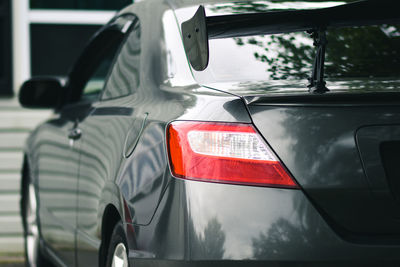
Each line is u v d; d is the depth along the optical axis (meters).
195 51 2.87
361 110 2.74
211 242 2.71
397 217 2.72
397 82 3.01
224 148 2.77
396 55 3.45
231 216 2.71
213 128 2.80
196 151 2.81
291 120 2.74
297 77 3.19
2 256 7.40
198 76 3.23
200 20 2.80
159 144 3.02
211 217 2.73
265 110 2.76
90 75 4.76
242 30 3.00
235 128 2.77
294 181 2.70
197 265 2.73
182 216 2.79
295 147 2.72
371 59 3.43
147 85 3.51
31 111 7.71
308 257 2.66
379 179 2.71
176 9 3.75
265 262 2.67
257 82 3.08
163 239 2.88
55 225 4.88
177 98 3.12
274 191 2.70
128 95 3.73
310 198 2.70
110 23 4.56
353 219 2.71
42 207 5.25
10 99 7.75
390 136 2.73
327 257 2.66
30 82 5.20
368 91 2.76
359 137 2.72
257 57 3.31
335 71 3.34
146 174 3.08
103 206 3.63
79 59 5.04
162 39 3.61
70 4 7.89
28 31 7.86
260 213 2.70
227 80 3.17
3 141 7.67
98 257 3.78
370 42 3.54
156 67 3.52
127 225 3.22
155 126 3.11
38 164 5.36
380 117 2.73
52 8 7.86
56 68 7.91
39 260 5.68
